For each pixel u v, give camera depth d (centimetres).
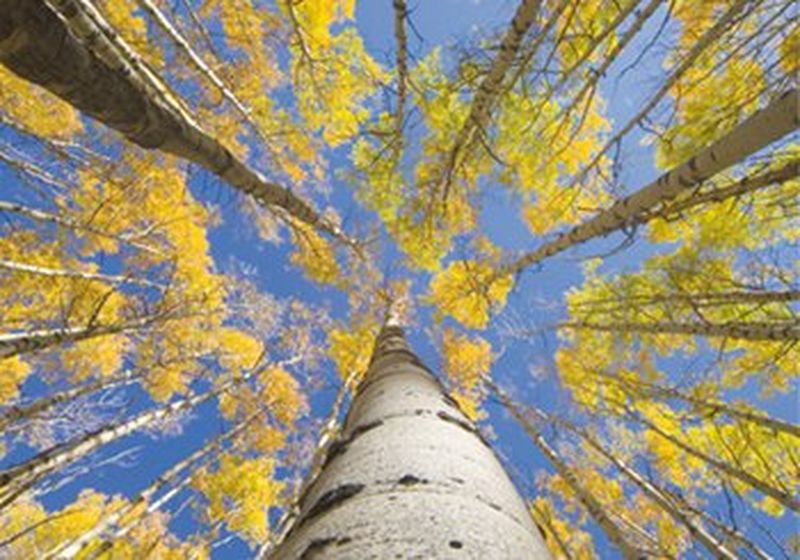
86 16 209
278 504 1042
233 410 1068
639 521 877
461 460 122
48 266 769
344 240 876
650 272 705
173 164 771
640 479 657
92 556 468
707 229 623
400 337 571
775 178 367
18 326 759
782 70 428
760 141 286
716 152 322
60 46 153
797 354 671
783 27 377
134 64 366
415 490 100
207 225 1000
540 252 694
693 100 497
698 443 816
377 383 257
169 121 251
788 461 685
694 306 565
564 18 548
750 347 712
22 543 780
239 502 980
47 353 853
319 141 905
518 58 442
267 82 827
